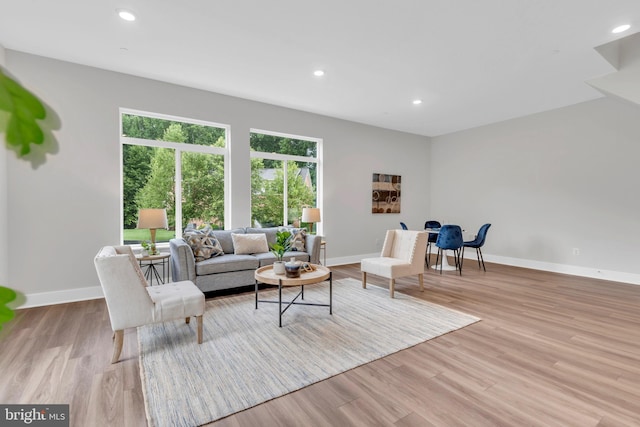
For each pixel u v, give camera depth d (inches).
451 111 217.6
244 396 76.9
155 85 165.0
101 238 153.4
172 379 83.7
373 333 112.4
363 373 87.4
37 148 14.4
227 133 191.2
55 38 124.3
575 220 204.5
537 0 99.3
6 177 133.9
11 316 16.6
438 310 135.9
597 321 124.2
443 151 287.7
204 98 179.2
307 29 116.4
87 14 108.0
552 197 215.3
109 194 154.9
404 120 241.1
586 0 99.2
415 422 68.2
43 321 123.0
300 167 228.5
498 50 131.3
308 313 132.0
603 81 142.6
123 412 71.1
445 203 286.4
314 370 88.4
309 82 166.4
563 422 68.2
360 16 108.3
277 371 87.8
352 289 169.3
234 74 156.6
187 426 67.2
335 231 238.2
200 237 161.2
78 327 117.5
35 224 140.1
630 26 113.7
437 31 117.3
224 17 109.2
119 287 92.7
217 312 133.1
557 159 212.2
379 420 68.9
